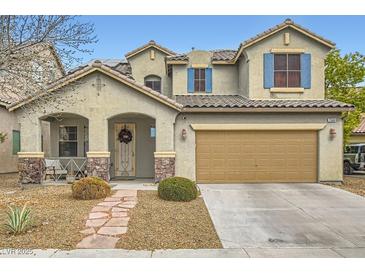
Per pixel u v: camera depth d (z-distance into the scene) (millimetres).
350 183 17297
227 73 20859
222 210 11039
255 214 10570
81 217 9773
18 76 12648
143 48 22516
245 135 17250
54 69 14516
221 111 16703
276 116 17047
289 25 18266
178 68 20688
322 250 7441
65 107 16438
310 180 17203
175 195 12250
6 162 23375
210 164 17172
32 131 16375
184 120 17047
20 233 8297
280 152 17234
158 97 16281
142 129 19656
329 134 17109
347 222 9695
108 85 16531
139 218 9719
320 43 18453
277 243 7906
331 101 17891
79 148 19422
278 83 18500
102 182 12953
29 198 12906
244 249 7480
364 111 20953
